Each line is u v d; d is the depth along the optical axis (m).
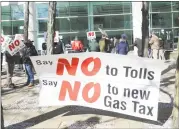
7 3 28.97
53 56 8.68
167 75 16.05
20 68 19.83
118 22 29.70
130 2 29.28
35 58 8.68
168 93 11.58
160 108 9.49
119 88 8.31
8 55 13.84
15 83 15.16
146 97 8.12
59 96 8.73
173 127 7.47
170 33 29.36
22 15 29.34
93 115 9.14
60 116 9.16
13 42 13.73
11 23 29.45
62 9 29.91
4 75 17.62
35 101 11.11
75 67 8.62
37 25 29.44
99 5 29.78
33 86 14.10
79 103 8.61
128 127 8.03
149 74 8.09
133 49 27.94
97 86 8.49
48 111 9.75
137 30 28.78
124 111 8.27
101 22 29.94
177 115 7.43
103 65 8.43
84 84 8.59
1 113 7.67
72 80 8.66
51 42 12.59
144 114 8.12
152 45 18.97
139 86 8.16
